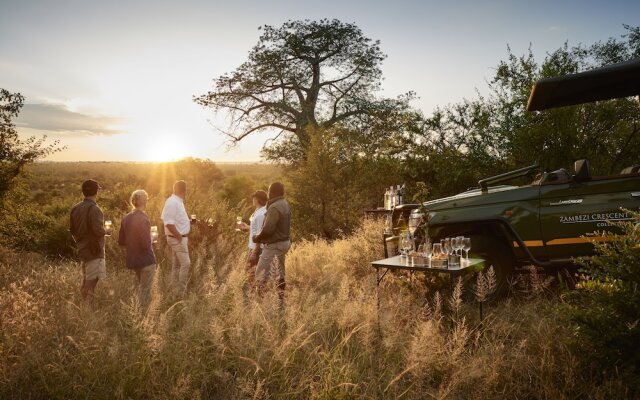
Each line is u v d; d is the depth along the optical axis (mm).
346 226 14688
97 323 4469
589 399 3152
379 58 28016
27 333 4102
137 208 6020
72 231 5965
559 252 5492
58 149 11289
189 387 3490
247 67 27203
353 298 5418
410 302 5023
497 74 11008
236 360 3975
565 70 10234
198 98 27297
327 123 26594
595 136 9617
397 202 7586
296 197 15633
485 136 10984
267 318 4473
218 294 4898
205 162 44156
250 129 27969
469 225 6062
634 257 3396
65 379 3609
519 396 3424
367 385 3543
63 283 5961
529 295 5379
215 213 9547
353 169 15648
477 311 5039
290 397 3479
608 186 5426
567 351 3689
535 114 9984
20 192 11406
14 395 3520
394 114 26766
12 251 10133
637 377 3143
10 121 10828
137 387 3566
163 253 8500
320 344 4113
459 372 3418
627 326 3242
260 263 5875
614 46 12383
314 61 27625
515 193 5699
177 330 4570
